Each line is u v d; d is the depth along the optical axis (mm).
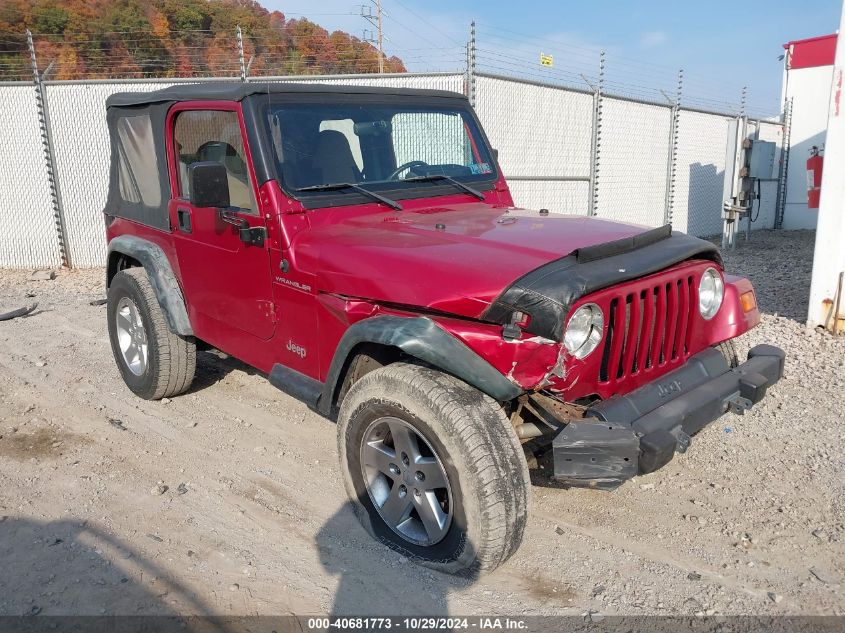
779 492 3572
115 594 2820
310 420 4625
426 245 3049
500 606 2754
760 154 12867
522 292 2580
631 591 2834
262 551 3131
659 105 14055
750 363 3389
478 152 4480
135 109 4504
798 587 2836
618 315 2770
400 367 2869
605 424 2602
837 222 6090
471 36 9562
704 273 3270
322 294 3234
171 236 4305
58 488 3689
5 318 7277
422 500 2867
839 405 4660
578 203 12383
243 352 3945
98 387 5230
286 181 3473
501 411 2723
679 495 3572
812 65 17828
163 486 3691
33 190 10664
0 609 2727
